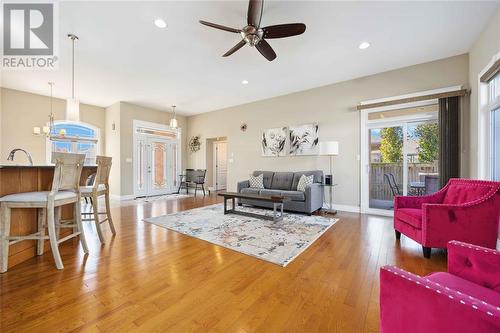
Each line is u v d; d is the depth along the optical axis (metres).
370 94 4.29
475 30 2.85
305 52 3.41
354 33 2.91
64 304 1.46
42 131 5.44
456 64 3.50
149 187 6.85
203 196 6.76
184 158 7.90
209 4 2.39
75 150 6.09
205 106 6.64
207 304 1.48
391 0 2.32
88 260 2.15
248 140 6.21
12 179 2.12
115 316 1.35
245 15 2.57
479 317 0.60
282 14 2.53
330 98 4.78
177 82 4.69
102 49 3.31
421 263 2.11
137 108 6.51
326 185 4.50
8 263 1.98
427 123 3.85
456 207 2.12
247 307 1.45
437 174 3.73
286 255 2.28
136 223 3.54
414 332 0.74
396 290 0.80
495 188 2.07
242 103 6.31
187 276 1.85
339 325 1.28
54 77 4.38
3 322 1.28
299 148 5.16
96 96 5.64
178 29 2.83
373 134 4.38
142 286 1.69
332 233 3.04
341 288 1.67
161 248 2.47
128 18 2.61
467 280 1.03
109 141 6.47
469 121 3.34
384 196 4.29
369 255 2.29
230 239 2.76
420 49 3.33
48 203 1.94
